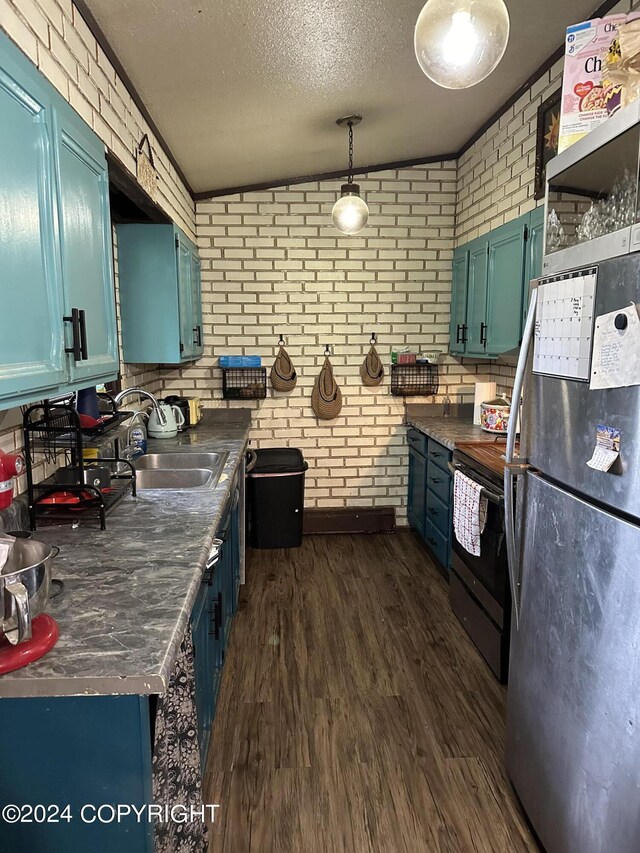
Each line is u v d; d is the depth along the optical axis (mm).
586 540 1263
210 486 2121
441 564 3482
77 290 1452
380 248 3973
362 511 4129
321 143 3215
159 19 1810
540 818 1518
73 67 1583
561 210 1467
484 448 2727
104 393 2314
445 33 1402
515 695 1691
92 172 1600
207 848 1379
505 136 3082
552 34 2303
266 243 3918
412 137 3379
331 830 1625
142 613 1119
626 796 1136
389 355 4078
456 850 1563
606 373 1187
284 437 4129
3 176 1056
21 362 1132
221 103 2488
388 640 2650
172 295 2844
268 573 3434
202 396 4039
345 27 1984
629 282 1106
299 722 2080
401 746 1960
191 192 3711
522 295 2736
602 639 1205
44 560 1013
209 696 1812
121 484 2006
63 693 907
